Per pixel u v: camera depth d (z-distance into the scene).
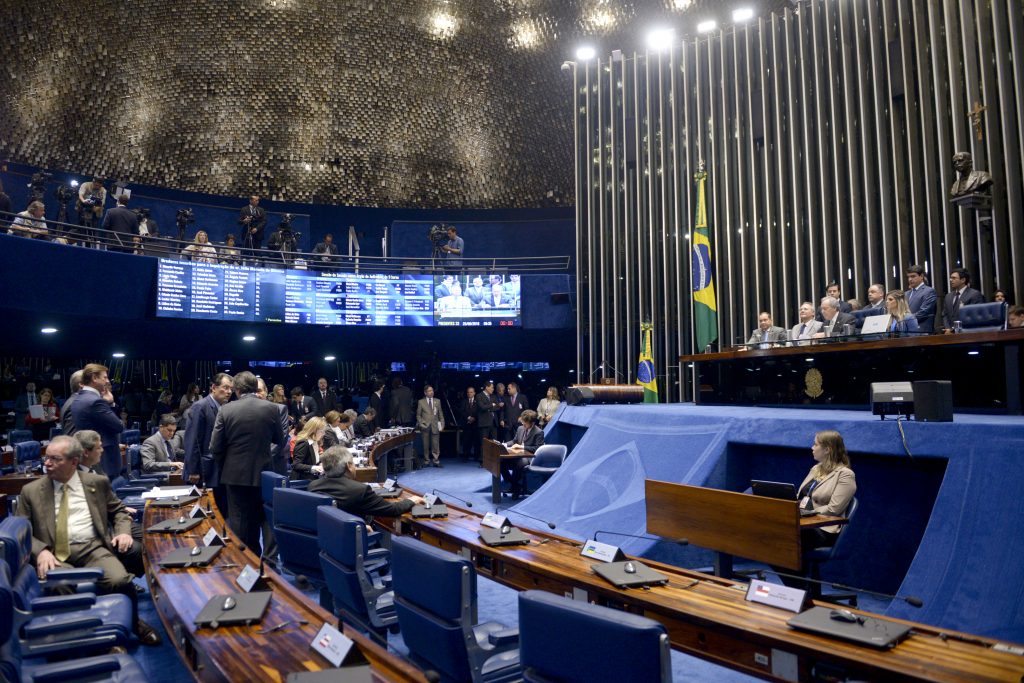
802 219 12.96
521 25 17.36
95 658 2.62
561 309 14.34
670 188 14.81
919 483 5.00
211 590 2.86
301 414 12.14
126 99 15.19
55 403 11.53
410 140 17.28
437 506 4.65
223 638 2.24
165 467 7.73
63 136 14.51
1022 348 5.53
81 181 14.19
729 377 8.10
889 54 11.88
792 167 13.02
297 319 12.61
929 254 11.45
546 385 17.69
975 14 11.20
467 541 3.77
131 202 14.56
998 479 4.14
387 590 3.54
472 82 17.50
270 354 15.50
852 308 9.26
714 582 3.00
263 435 5.25
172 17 15.44
